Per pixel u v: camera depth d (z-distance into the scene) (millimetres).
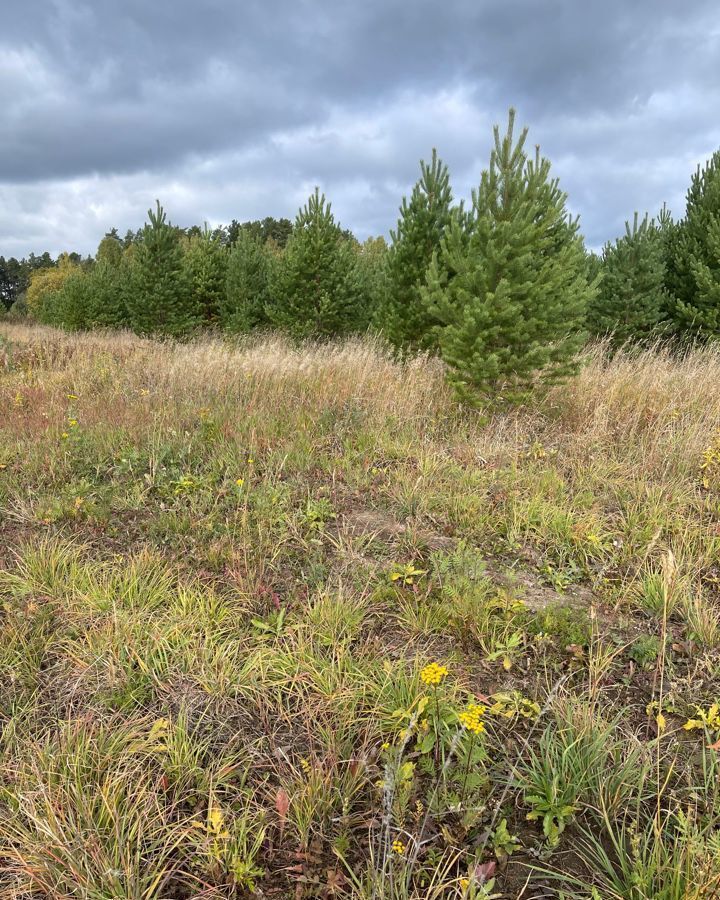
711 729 2443
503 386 6574
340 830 2002
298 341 13859
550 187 8859
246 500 4320
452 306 6594
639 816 2049
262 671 2666
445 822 2061
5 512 4293
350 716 2438
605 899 1781
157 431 5801
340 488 4930
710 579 3564
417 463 5305
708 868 1728
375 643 2914
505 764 2271
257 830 2006
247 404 6672
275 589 3447
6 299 98062
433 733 2355
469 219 9055
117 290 24203
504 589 3422
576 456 5480
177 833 1984
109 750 2207
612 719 2510
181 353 10211
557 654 2926
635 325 12125
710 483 4867
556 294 6473
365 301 15828
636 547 3947
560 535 4078
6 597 3242
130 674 2645
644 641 2963
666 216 13734
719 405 6352
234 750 2340
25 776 2092
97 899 1746
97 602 3107
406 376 7797
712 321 11516
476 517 4324
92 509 4305
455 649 2928
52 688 2633
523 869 1905
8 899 1759
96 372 8734
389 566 3688
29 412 6812
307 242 13836
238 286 17703
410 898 1785
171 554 3793
